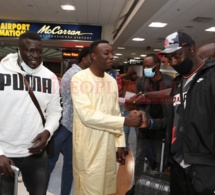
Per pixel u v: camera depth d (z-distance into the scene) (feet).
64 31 31.42
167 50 4.52
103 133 5.55
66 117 7.93
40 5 24.77
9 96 4.92
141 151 8.82
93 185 5.50
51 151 5.87
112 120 5.22
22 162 5.33
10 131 5.02
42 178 5.64
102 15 27.66
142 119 5.63
